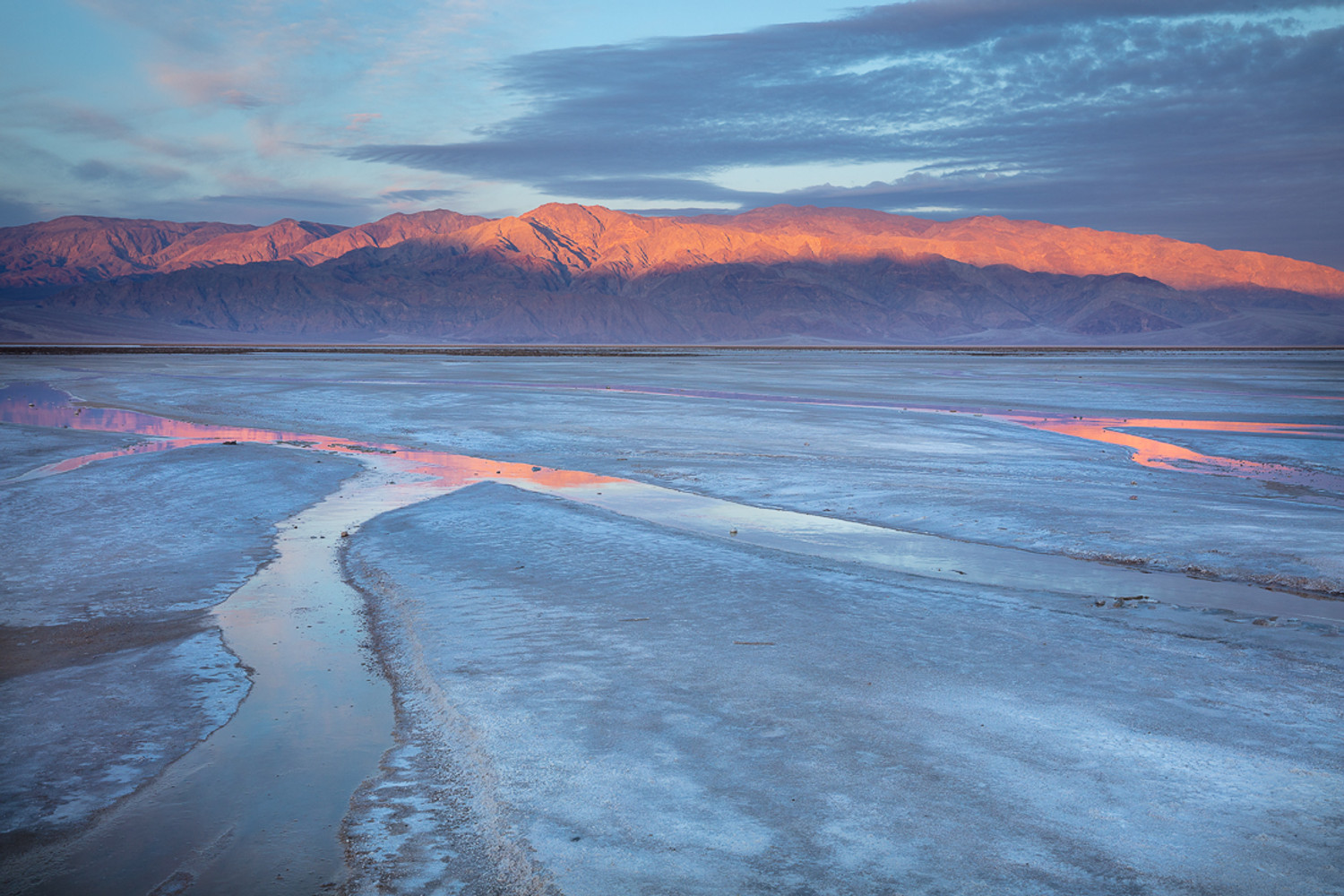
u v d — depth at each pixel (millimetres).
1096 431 31547
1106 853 4793
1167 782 5625
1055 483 19516
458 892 4586
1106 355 150000
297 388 47188
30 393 46750
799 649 8414
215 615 9852
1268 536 13688
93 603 10352
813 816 5211
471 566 11930
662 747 6184
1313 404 42938
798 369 80000
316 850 5062
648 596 10422
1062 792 5496
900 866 4684
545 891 4512
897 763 5902
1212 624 9562
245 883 4738
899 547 13664
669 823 5160
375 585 11086
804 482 19438
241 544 13516
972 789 5527
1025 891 4445
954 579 11664
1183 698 7164
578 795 5512
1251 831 5012
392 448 26125
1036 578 11766
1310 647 8672
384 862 4871
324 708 7168
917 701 7055
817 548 13570
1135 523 14805
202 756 6309
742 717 6719
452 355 120875
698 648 8445
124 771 6109
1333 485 19984
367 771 6020
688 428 29906
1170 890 4434
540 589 10758
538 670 7840
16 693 7555
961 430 29906
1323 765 5891
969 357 130375
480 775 5832
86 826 5383
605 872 4668
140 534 14117
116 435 28750
